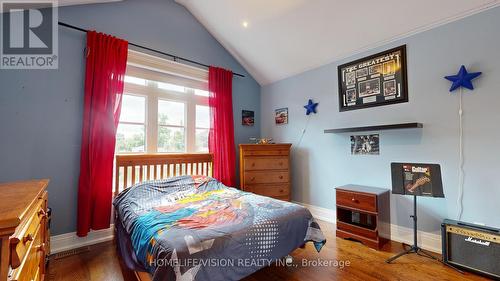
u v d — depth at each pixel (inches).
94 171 94.0
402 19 91.6
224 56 149.1
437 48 88.7
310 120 136.0
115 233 94.0
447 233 78.5
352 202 99.3
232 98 151.2
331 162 125.3
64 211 91.4
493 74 77.0
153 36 118.1
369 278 71.6
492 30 77.1
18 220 30.9
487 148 78.1
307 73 137.6
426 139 91.4
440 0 81.0
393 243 96.9
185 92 132.5
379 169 105.6
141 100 117.4
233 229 59.9
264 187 132.0
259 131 166.9
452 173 85.2
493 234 69.5
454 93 84.9
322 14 102.1
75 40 95.2
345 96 118.0
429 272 74.5
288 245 69.1
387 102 102.3
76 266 78.9
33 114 86.0
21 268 36.7
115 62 100.9
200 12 130.1
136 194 92.2
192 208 77.6
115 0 104.3
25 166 84.2
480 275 71.3
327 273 74.6
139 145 115.9
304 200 139.2
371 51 108.0
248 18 119.2
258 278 72.0
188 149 132.7
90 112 94.7
